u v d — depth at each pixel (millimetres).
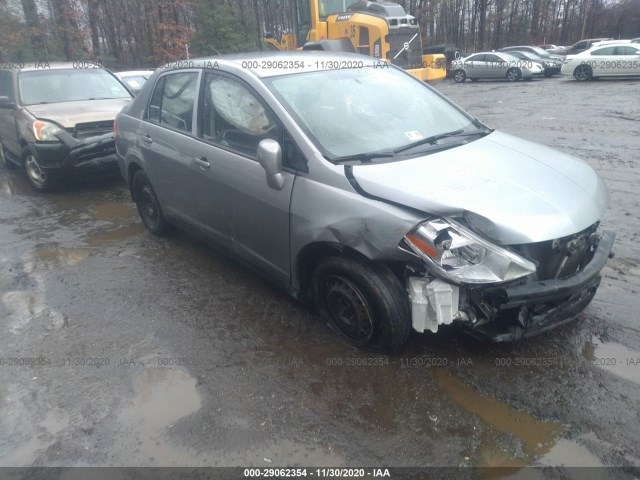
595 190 3248
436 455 2539
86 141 6848
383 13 13062
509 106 14906
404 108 3926
